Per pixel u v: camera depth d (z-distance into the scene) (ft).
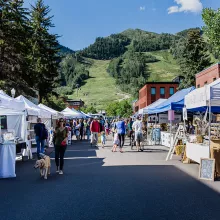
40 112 58.13
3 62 104.32
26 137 45.68
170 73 598.75
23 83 108.27
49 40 128.16
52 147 67.82
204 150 32.32
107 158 45.24
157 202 20.29
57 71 134.92
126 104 326.85
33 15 128.57
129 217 17.13
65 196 22.07
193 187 24.99
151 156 47.39
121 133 54.08
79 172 32.81
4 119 52.29
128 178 29.01
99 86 627.05
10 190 24.26
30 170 34.65
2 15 101.30
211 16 88.12
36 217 17.33
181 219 16.78
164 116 83.56
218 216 17.29
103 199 21.13
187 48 154.61
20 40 107.04
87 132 94.58
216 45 90.17
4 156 30.19
